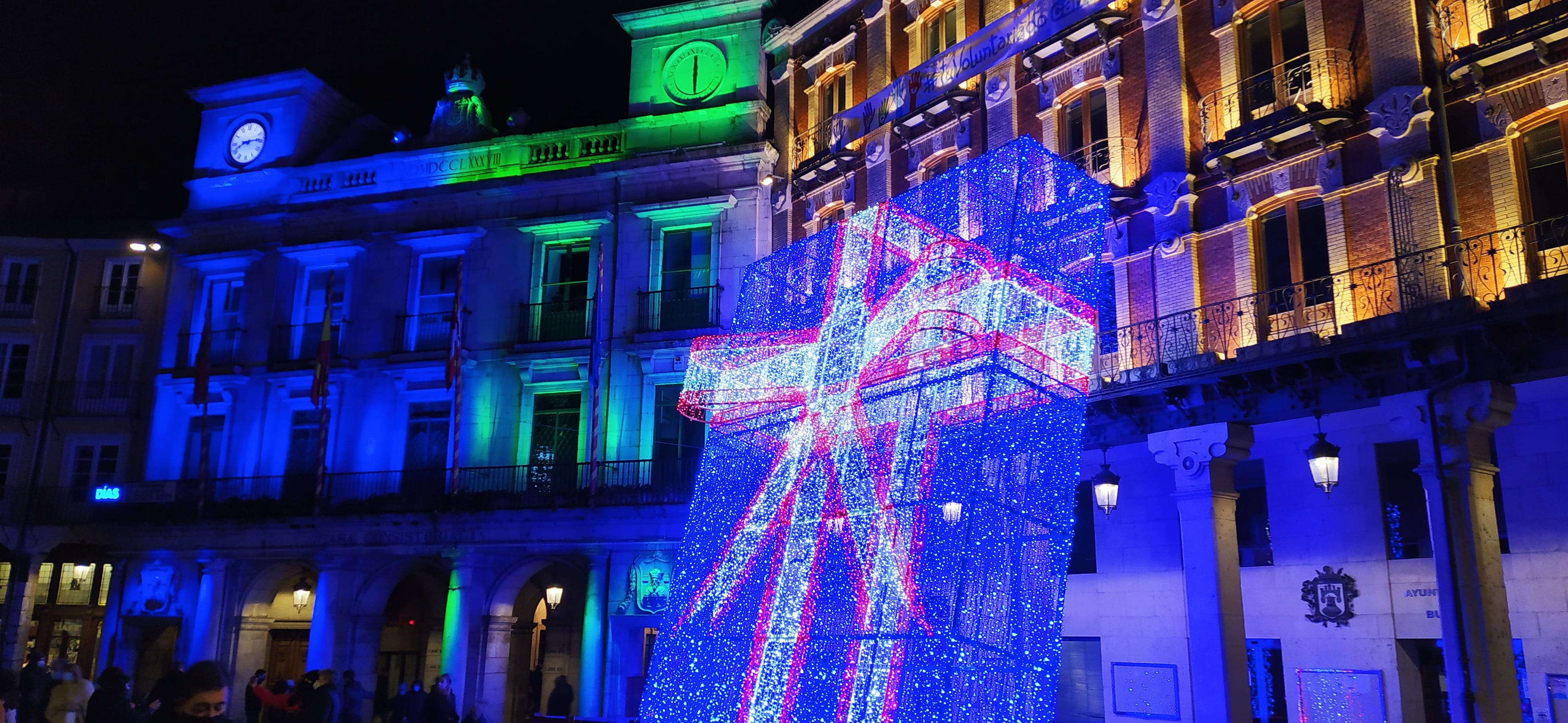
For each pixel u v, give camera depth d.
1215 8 15.24
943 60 19.23
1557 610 11.87
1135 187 15.73
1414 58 12.88
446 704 16.77
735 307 22.20
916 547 13.37
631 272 23.20
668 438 22.03
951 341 14.47
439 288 24.84
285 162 26.59
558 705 18.27
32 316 27.41
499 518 21.66
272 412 24.98
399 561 23.25
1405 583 13.11
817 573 15.30
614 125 24.12
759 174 22.84
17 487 26.14
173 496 24.98
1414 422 11.23
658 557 20.73
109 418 26.31
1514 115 11.94
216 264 26.55
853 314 16.73
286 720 14.17
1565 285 9.86
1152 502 15.65
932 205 16.84
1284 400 12.54
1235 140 14.27
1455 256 11.70
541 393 23.58
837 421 16.12
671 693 16.95
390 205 25.05
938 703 11.99
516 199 24.48
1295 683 13.97
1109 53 16.56
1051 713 11.67
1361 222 13.18
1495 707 10.28
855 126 21.34
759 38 23.83
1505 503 12.49
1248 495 15.09
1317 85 13.84
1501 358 10.69
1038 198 15.65
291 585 25.27
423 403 24.23
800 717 14.33
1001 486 13.01
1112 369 15.41
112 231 27.28
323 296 25.78
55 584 26.03
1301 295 13.70
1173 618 15.03
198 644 23.39
